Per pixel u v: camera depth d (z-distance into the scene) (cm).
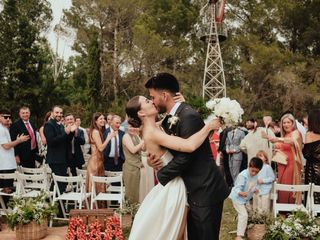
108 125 811
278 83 2566
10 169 684
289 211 616
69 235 488
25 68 2509
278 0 2820
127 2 3000
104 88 3077
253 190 546
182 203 289
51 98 2539
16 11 2609
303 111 2614
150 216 287
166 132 307
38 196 573
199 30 2880
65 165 696
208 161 296
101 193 645
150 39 2839
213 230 293
